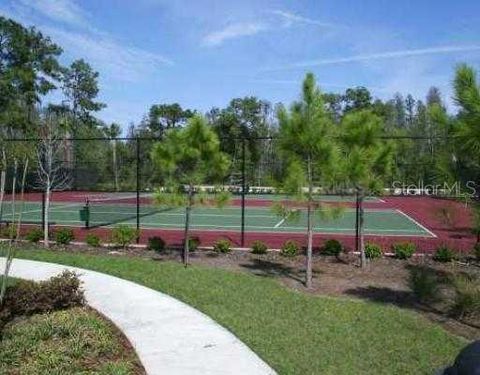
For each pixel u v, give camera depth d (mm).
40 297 9266
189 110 85812
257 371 7008
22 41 66438
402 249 16781
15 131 45469
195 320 9172
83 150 53156
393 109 95625
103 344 7695
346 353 7957
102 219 30641
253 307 10109
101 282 11844
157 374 6879
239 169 49125
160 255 17016
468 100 8523
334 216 12953
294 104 12672
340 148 13820
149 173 52062
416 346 8469
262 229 26984
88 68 79562
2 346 7410
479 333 9383
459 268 15320
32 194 44375
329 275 14242
